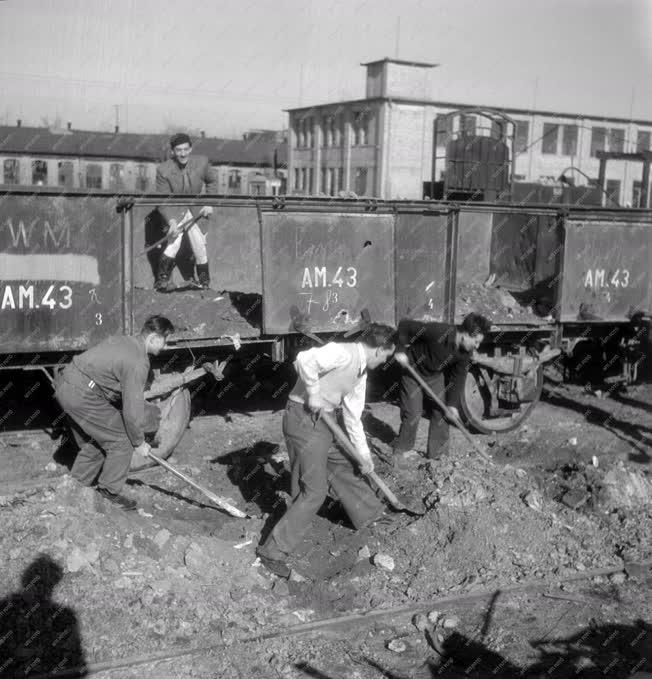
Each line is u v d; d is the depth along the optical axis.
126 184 41.72
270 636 4.57
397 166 41.66
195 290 8.15
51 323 6.13
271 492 6.41
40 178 40.47
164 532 5.09
